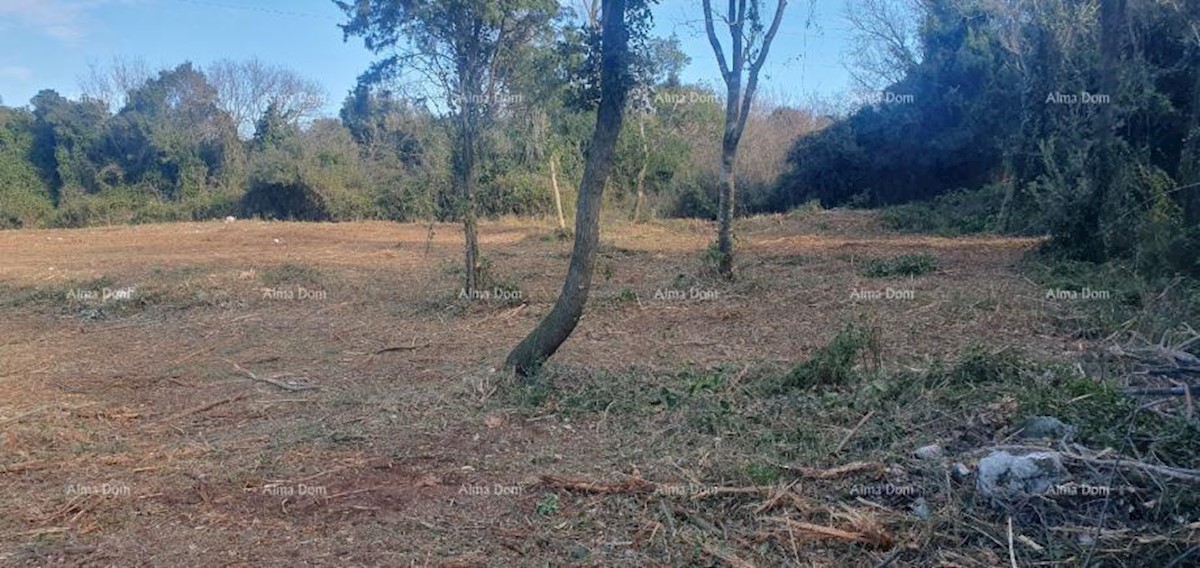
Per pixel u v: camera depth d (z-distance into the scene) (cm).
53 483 538
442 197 3228
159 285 1368
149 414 705
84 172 3984
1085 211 1301
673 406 634
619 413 630
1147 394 524
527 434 600
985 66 2305
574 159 2962
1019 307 962
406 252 1969
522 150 2975
